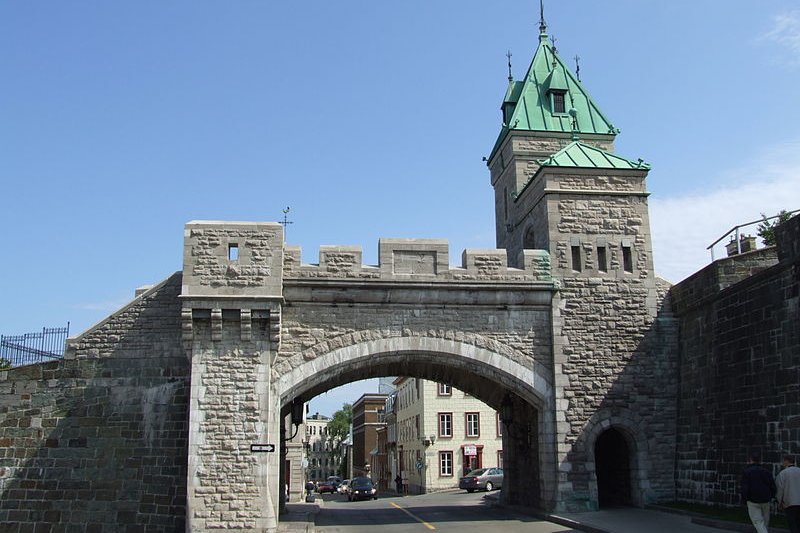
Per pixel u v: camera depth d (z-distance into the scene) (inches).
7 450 768.3
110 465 762.2
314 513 992.2
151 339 791.1
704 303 804.6
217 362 751.7
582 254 860.0
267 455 735.1
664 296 878.4
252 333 761.6
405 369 992.9
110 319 797.2
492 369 815.7
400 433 2593.5
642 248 874.1
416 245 821.2
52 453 766.5
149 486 756.6
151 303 800.9
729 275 777.6
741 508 706.2
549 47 1204.5
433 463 2091.5
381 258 809.5
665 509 769.6
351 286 792.3
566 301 843.4
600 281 855.7
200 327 757.3
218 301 749.9
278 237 773.3
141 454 764.0
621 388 836.6
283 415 997.8
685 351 844.0
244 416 742.5
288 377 767.7
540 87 1147.3
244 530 714.8
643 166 891.4
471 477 1731.1
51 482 759.7
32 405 778.8
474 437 2127.2
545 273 840.9
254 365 754.2
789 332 655.8
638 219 881.5
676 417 845.8
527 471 953.5
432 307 815.1
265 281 760.3
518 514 909.8
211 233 767.1
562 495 800.3
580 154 903.7
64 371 786.8
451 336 812.0
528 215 957.8
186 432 767.1
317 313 792.3
